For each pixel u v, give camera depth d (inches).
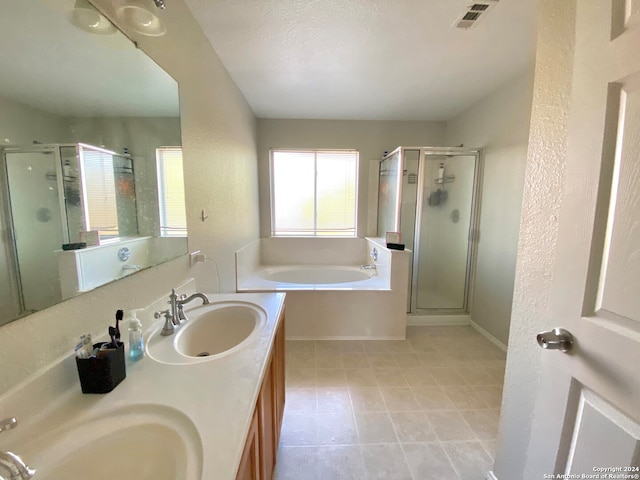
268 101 114.6
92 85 35.7
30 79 27.8
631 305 22.8
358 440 60.3
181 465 22.5
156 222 50.1
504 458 47.1
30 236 27.8
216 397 30.0
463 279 121.8
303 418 66.4
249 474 29.2
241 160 106.4
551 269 36.9
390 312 105.3
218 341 54.1
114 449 25.5
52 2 30.1
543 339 28.9
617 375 23.6
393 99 112.2
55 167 30.6
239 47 74.9
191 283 62.4
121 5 36.9
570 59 33.3
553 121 35.9
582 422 27.1
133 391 30.8
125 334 40.6
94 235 36.3
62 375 29.6
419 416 67.3
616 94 23.7
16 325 26.0
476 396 74.7
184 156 59.9
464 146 124.9
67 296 31.7
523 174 89.9
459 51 77.1
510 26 66.1
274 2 58.4
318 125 139.2
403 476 52.5
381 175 141.3
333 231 148.2
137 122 44.8
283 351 61.7
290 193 145.2
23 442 24.5
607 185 24.6
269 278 129.3
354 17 63.0
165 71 52.0
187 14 60.2
